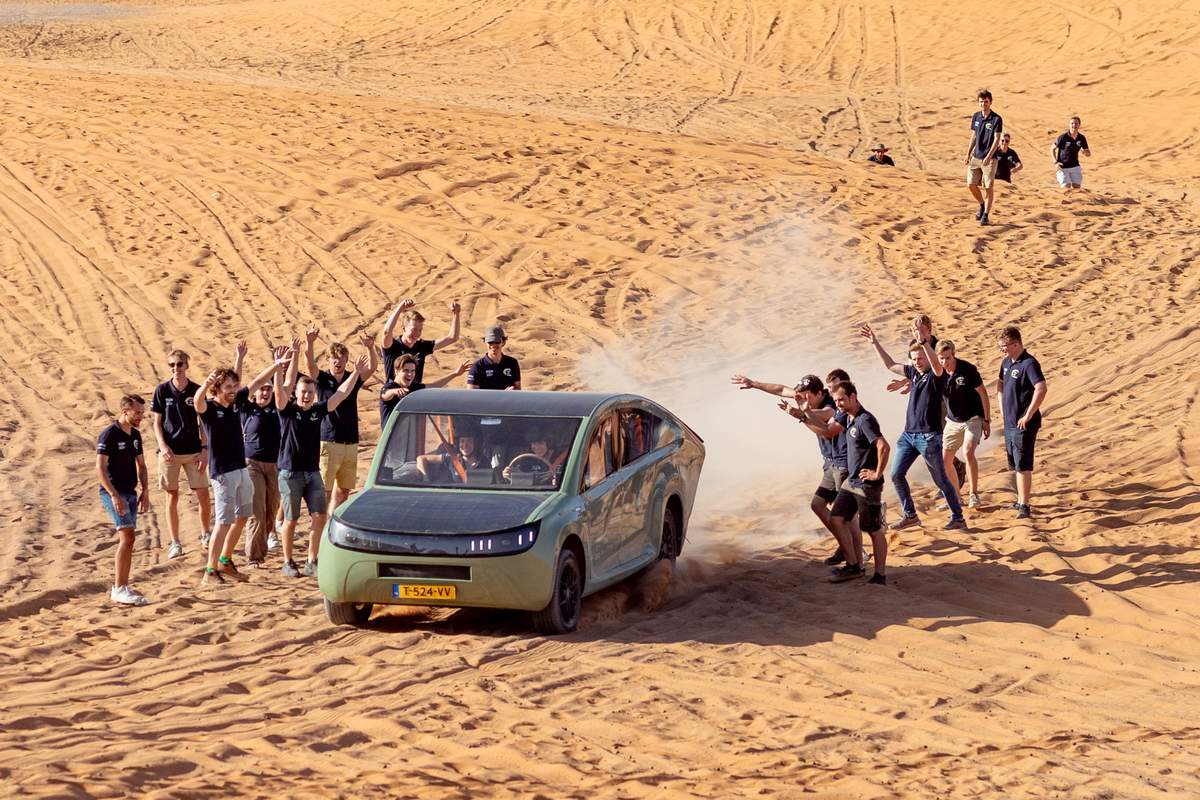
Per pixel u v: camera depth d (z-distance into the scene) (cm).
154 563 2017
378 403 2977
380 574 1577
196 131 5191
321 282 3856
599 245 4100
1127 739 1247
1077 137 4738
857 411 1809
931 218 4372
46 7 10325
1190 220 4434
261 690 1420
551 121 5475
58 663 1515
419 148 4941
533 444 1702
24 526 2189
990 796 1095
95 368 3238
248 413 1978
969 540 2005
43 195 4556
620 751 1231
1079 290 3716
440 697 1382
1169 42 7212
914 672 1475
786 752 1223
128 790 1085
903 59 7538
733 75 7319
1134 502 2158
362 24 8894
